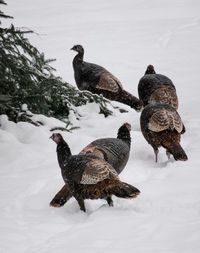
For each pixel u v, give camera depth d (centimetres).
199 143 1385
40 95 1558
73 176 982
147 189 1077
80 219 986
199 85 2355
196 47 3228
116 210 977
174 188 1068
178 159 1226
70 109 1659
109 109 1741
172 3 4850
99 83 1906
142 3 4897
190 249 796
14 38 1542
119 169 1144
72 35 3675
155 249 808
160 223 902
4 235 919
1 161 1345
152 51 3184
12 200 1084
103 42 3444
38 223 976
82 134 1522
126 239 854
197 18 4122
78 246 843
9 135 1437
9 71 1536
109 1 5028
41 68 1611
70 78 2603
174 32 3659
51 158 1343
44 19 4269
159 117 1263
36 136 1459
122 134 1188
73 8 4712
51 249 844
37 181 1177
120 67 2830
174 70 2712
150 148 1395
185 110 1827
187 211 943
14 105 1570
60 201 1016
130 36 3603
